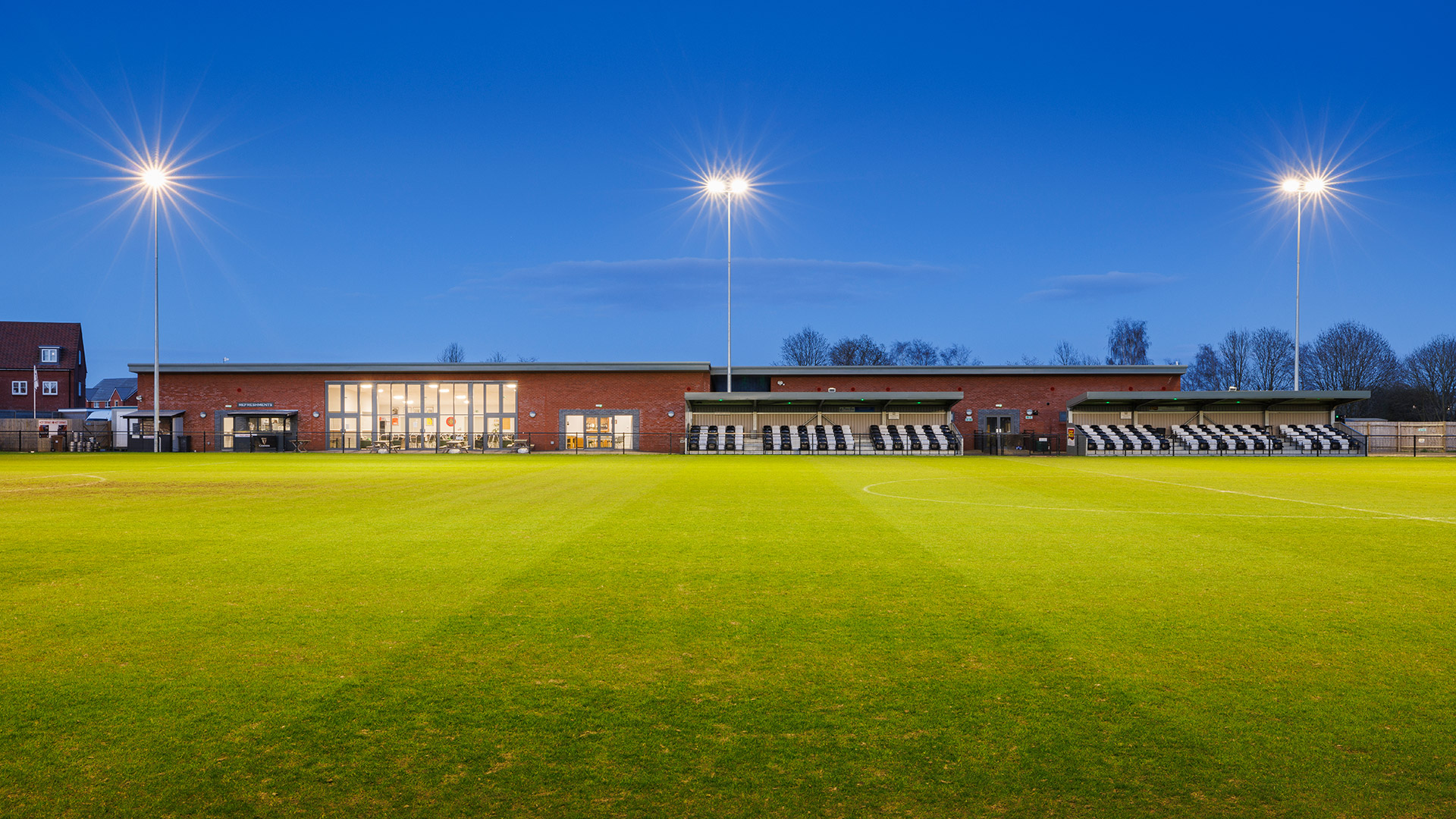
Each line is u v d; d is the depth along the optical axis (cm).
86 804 317
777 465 2784
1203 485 1856
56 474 2155
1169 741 376
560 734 382
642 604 641
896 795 324
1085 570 784
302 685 448
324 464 2798
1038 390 4762
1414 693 437
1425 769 348
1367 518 1210
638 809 312
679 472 2292
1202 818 307
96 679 455
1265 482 2000
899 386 4806
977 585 713
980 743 373
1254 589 696
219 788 329
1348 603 646
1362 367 7325
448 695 432
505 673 470
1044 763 353
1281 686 448
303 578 738
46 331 7362
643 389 4541
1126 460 3450
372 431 4562
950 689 442
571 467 2602
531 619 592
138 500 1416
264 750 364
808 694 436
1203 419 4588
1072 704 420
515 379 4550
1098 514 1248
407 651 510
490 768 346
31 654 502
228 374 4569
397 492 1589
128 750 364
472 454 4091
